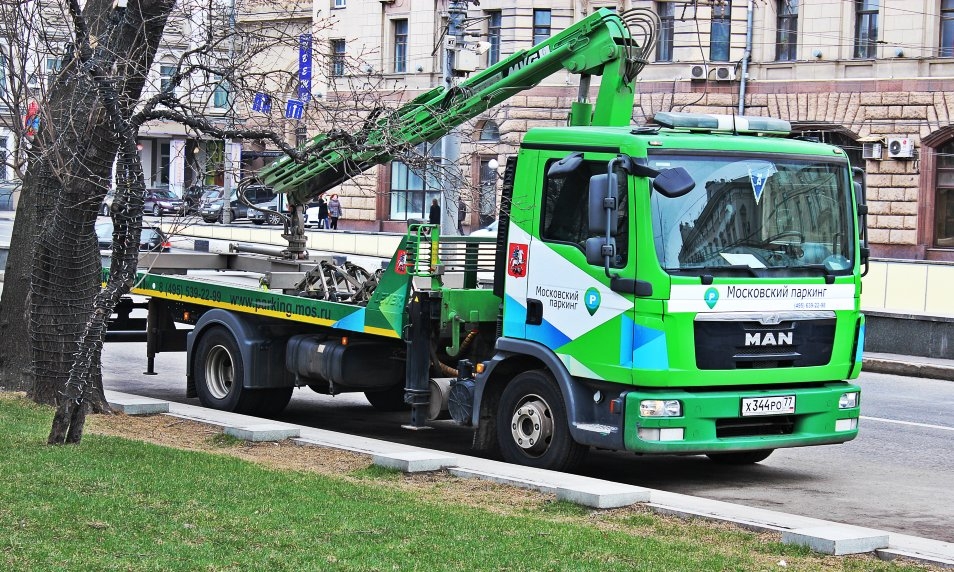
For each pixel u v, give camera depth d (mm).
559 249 12367
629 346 11672
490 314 14016
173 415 14836
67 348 15016
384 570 7789
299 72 14219
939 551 9094
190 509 9320
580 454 12414
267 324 16031
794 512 11547
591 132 12188
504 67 14781
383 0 65188
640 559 8453
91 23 13484
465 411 13430
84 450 11867
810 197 12469
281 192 17156
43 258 14852
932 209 51281
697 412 11773
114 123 11500
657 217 11656
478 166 28219
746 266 11977
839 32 52500
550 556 8406
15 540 8117
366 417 17172
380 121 14961
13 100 13742
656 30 13703
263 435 13391
